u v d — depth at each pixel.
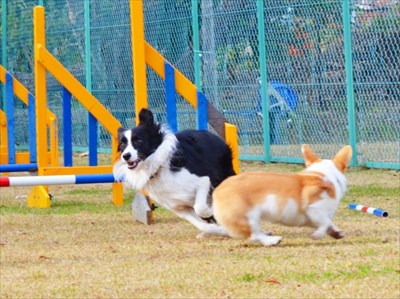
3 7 19.47
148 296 5.73
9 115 13.65
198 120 9.86
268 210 7.19
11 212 10.38
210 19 15.21
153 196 8.51
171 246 7.68
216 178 8.52
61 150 18.27
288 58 14.23
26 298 5.83
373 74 13.18
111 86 16.97
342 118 13.65
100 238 8.29
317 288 5.76
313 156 7.51
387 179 12.26
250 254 7.04
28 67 18.84
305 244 7.44
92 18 17.31
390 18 12.90
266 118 14.65
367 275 6.12
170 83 9.87
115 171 8.66
